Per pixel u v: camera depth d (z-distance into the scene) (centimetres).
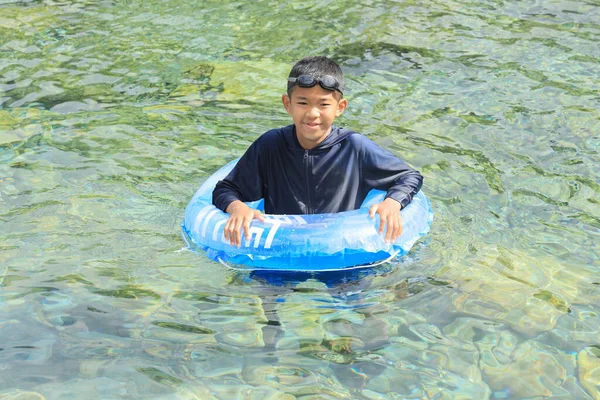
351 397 243
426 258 333
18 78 550
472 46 613
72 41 620
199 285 314
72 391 245
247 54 602
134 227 364
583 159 433
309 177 338
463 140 458
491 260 333
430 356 265
